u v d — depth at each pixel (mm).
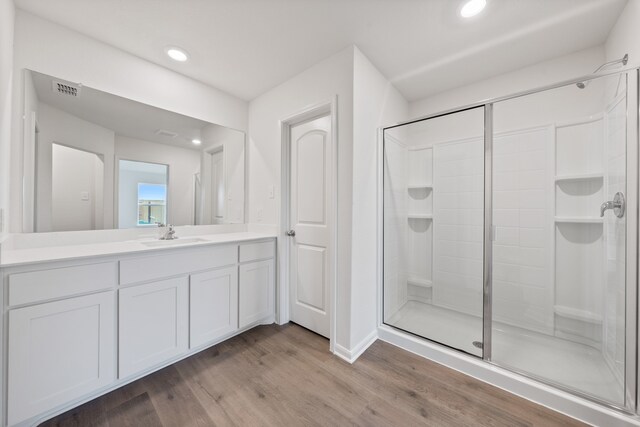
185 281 1706
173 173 2170
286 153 2346
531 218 2068
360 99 1855
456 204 2432
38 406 1164
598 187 1772
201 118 2320
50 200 1579
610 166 1611
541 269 2039
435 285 2537
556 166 1949
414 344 1887
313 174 2160
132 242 1849
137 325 1484
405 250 2592
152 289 1546
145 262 1517
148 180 2025
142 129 1984
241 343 1990
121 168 1889
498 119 2184
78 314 1280
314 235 2154
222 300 1921
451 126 2439
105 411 1299
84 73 1696
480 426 1241
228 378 1573
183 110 2201
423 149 2594
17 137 1446
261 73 2162
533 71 2035
